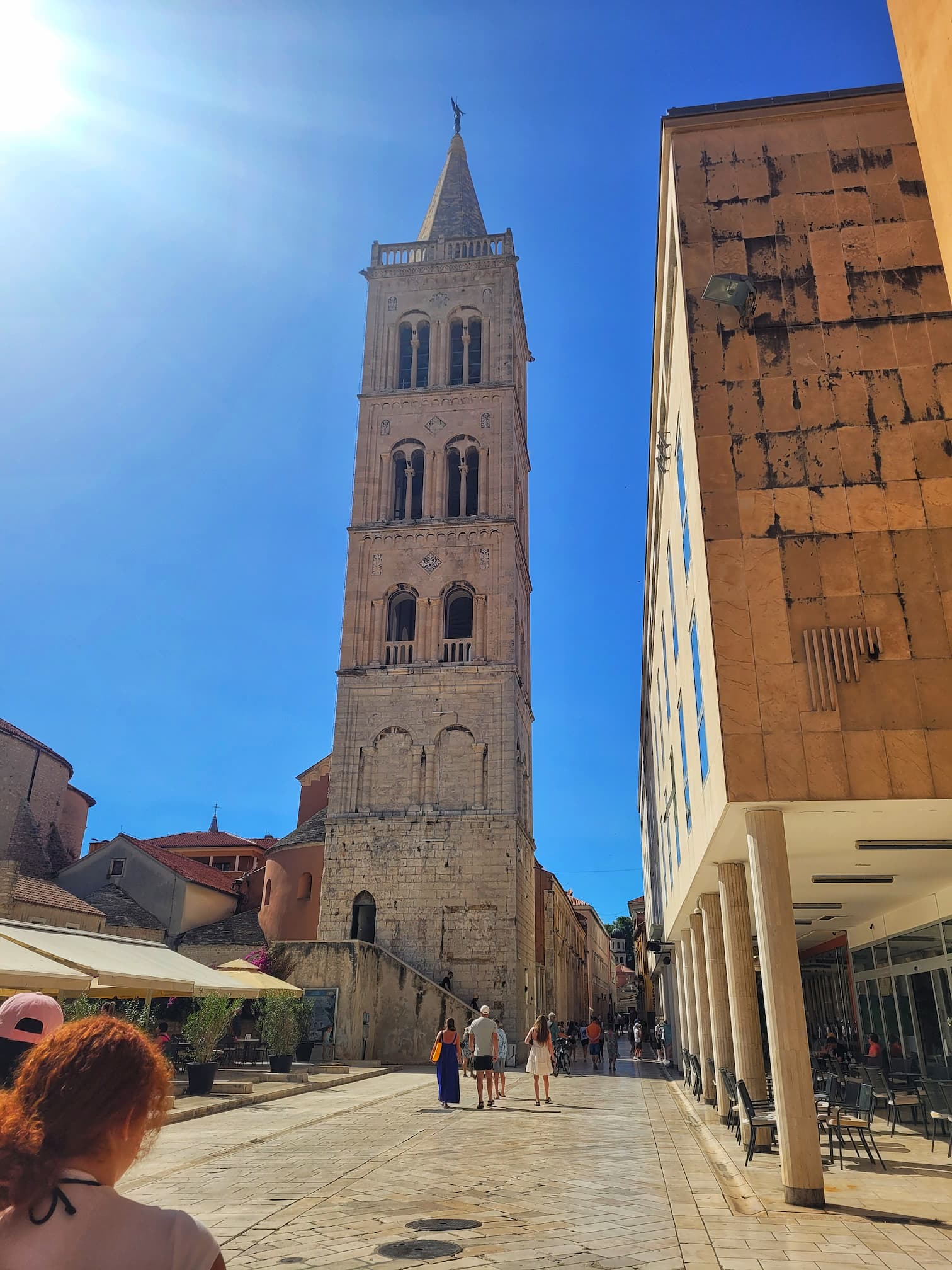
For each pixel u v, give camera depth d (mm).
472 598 51125
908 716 12609
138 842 56938
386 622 51188
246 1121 20031
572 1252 8953
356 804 47406
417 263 58781
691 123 16250
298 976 37688
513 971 43438
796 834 14727
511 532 51438
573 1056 50844
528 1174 13531
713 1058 23188
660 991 64125
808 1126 11508
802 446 14109
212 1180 13000
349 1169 13945
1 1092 2680
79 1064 2523
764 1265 8453
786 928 12242
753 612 13312
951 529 13430
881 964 26469
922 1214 10703
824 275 15047
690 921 26875
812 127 15953
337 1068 33500
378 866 46000
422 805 46812
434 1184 12688
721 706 12898
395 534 52312
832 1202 11414
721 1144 16203
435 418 54969
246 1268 8375
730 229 15539
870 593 13227
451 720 48156
